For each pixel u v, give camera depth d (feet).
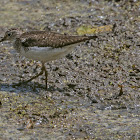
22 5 63.57
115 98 36.96
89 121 33.06
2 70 43.19
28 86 39.88
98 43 49.16
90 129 31.76
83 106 35.81
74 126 32.24
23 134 31.14
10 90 39.04
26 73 42.70
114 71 42.29
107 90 38.52
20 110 34.83
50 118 33.47
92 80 40.60
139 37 50.03
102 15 57.88
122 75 41.42
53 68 43.52
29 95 38.04
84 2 63.67
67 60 45.32
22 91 38.88
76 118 33.55
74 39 37.83
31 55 38.88
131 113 34.45
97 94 37.81
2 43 50.37
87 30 53.16
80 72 42.45
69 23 55.67
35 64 44.80
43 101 36.81
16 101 36.78
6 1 65.00
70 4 63.36
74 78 41.19
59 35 38.73
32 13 60.23
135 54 45.98
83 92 38.32
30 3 64.23
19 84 40.27
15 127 32.17
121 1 62.39
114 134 30.96
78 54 46.55
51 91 38.75
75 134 31.04
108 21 55.57
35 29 54.24
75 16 58.18
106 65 43.73
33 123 32.71
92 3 63.00
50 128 31.96
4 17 58.70
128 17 56.49
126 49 47.29
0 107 35.55
